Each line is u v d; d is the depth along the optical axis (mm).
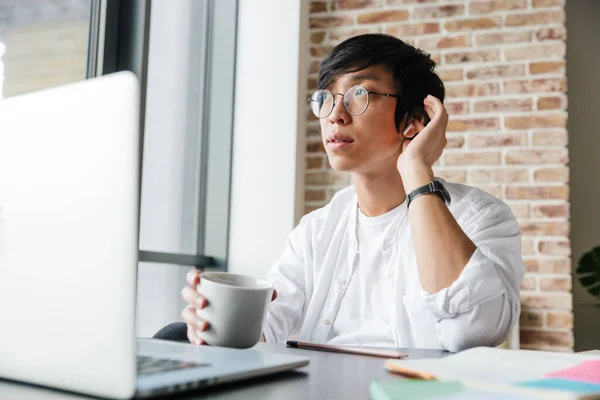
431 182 989
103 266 425
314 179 2855
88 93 443
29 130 477
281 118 2766
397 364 583
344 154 1185
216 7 2885
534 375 520
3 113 498
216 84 2842
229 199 2785
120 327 414
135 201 417
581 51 3059
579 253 2965
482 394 439
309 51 2939
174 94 2572
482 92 2682
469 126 2680
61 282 446
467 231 1125
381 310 1208
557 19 2631
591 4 3068
